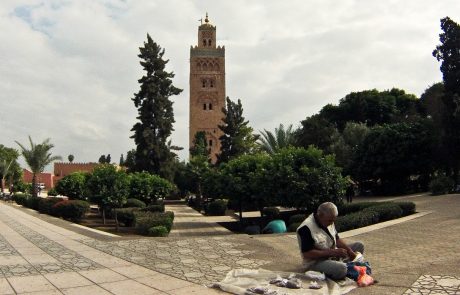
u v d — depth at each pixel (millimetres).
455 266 7758
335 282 6840
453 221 15398
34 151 47219
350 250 7594
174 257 9852
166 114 50438
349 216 15148
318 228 7375
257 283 6992
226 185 25797
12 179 80688
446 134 36719
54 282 7426
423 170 40469
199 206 41938
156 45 51125
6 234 14664
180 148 50625
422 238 11898
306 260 7406
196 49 82125
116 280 7586
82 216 25125
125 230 21844
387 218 17062
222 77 82000
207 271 8305
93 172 24109
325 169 20562
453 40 36594
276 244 11516
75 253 10477
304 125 52781
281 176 20578
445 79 37094
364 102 60500
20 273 8141
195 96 81062
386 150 40531
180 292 6734
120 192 23109
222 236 13320
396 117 54969
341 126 62906
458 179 38188
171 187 36281
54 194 44500
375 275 7516
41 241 12719
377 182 45375
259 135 51875
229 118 56125
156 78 50625
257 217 29562
